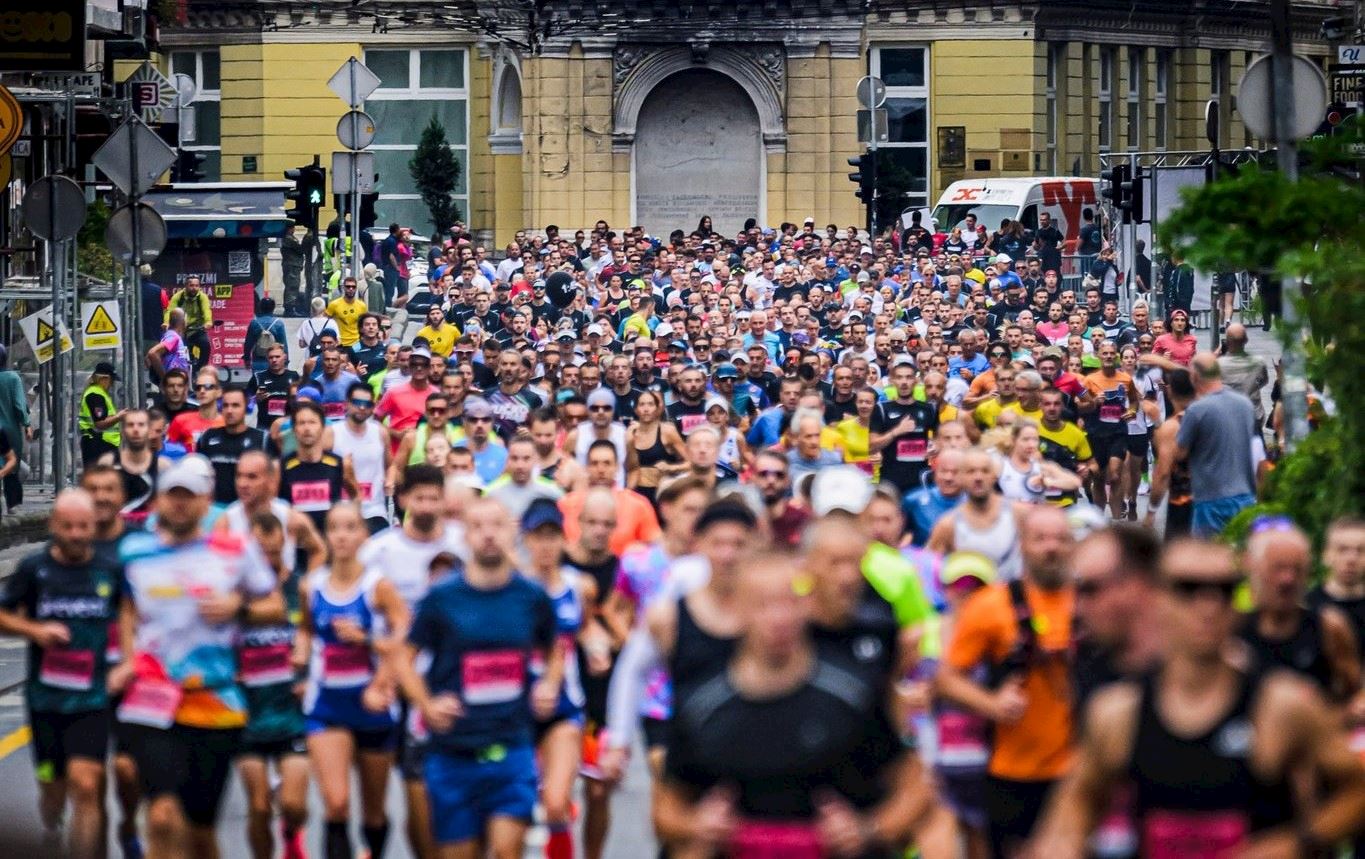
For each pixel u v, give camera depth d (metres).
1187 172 118.06
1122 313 141.50
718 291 126.69
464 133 188.12
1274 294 42.53
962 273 136.25
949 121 191.50
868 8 182.25
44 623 32.59
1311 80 47.44
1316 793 21.56
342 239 132.75
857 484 34.59
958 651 28.28
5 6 82.06
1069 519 31.64
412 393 65.56
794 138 177.50
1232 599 20.97
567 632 31.59
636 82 176.88
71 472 80.62
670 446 55.59
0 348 74.56
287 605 34.97
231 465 52.81
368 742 32.62
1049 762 28.20
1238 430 50.53
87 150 101.94
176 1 125.50
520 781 29.41
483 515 29.25
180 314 102.12
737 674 21.75
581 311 118.31
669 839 21.86
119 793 33.72
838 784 21.62
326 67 187.12
